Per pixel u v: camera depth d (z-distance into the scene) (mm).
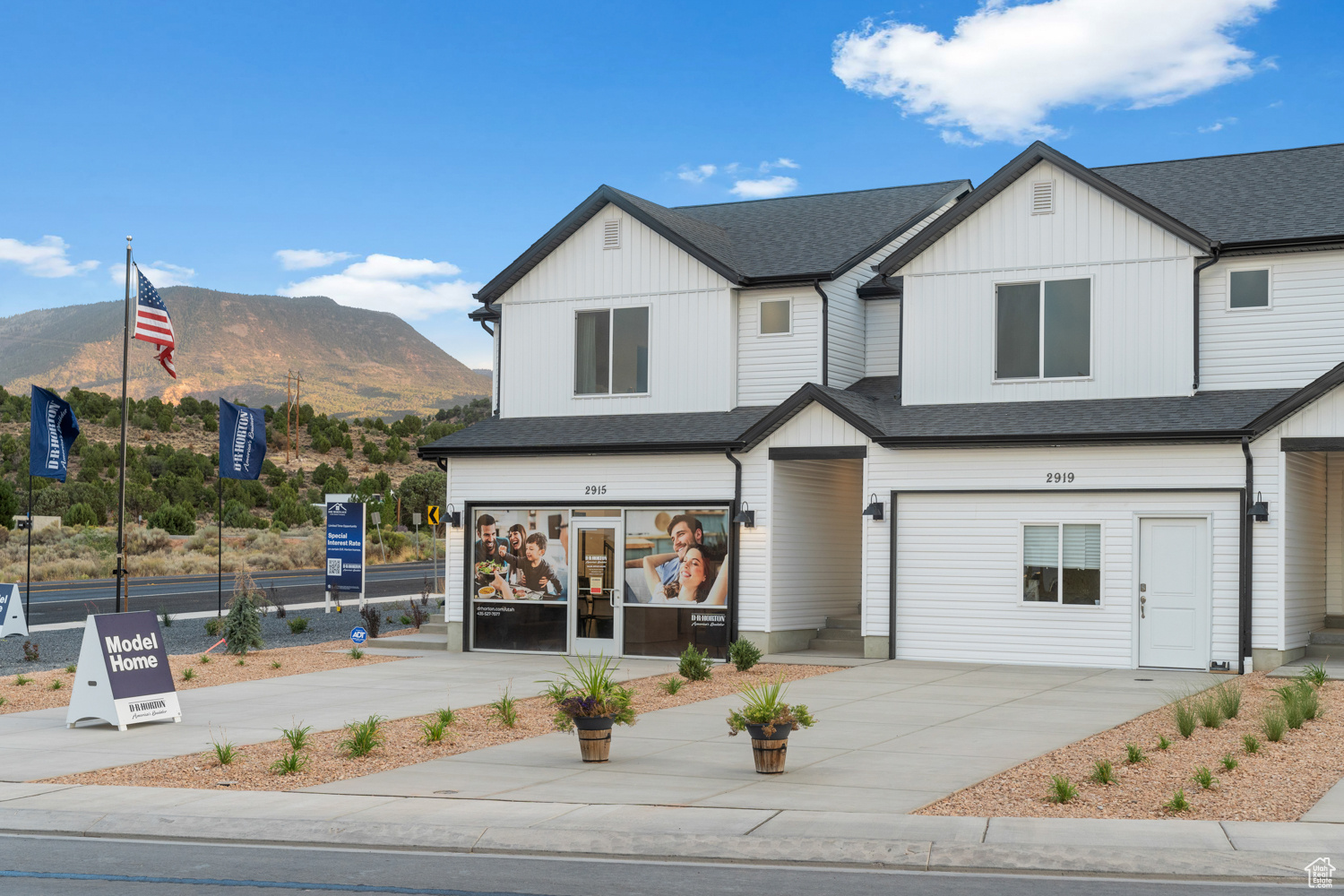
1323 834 9062
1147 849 8711
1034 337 20953
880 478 20781
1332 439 17938
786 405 20906
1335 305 19250
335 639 25797
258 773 12039
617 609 22156
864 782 11141
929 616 20516
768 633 21109
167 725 15070
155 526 65500
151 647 15398
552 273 24203
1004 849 8773
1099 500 19438
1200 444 18734
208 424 110938
